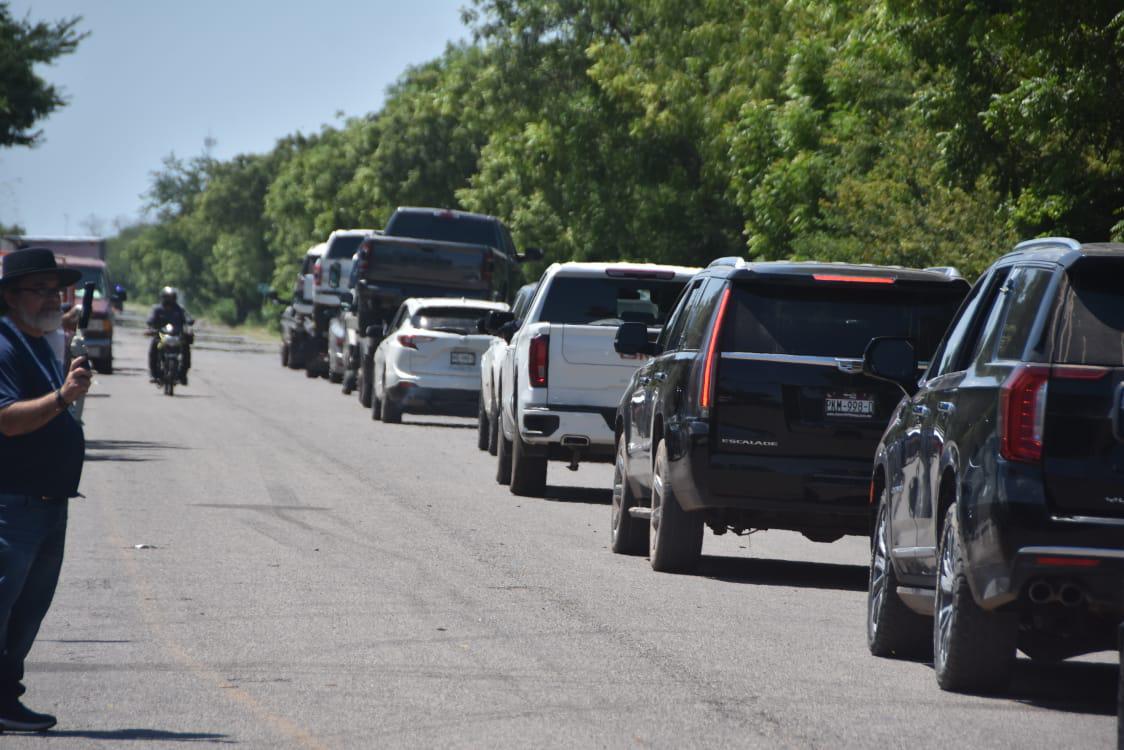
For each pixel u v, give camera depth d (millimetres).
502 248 120938
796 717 23406
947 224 76750
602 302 54812
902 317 37156
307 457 68875
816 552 46469
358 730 22078
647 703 24188
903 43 64125
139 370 149375
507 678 25859
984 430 23828
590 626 31062
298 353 157500
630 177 151750
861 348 36969
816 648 29500
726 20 140250
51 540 21938
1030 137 60594
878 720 23281
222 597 33438
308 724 22422
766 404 36719
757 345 36969
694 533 38781
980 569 23516
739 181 118500
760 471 36562
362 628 30188
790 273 37062
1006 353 24359
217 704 23609
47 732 21750
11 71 128125
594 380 53594
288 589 34688
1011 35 59500
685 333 39906
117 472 59906
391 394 89938
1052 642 25812
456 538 44469
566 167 155375
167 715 22875
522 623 31172
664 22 143000
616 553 42812
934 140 69625
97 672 25828
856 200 83562
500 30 159750
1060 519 22688
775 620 32656
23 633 21891
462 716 23062
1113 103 57375
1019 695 25438
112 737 21484
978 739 22125
